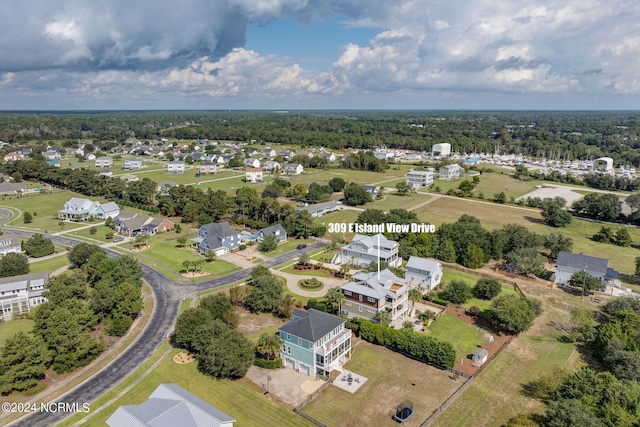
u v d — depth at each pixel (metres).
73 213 136.50
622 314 64.62
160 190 167.75
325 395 52.62
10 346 52.69
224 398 51.59
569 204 158.50
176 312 74.88
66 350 57.03
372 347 64.12
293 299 77.00
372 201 161.50
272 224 125.69
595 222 137.38
